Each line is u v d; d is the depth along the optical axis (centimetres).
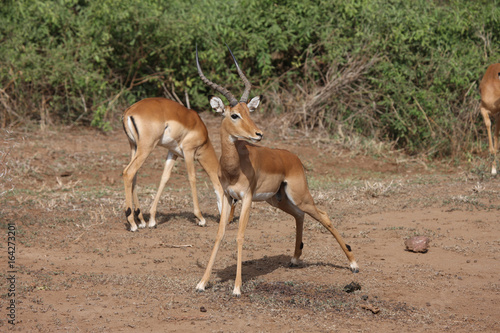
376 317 660
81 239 985
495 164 1499
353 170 1686
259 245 972
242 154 730
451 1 2044
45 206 1178
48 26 1858
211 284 766
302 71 2055
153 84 2006
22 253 888
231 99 731
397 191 1360
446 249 934
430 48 1925
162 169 1588
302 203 807
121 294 718
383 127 1950
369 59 1933
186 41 1855
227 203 752
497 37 2072
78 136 1756
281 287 750
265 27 1984
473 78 1920
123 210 1188
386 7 1933
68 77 1756
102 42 1827
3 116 1708
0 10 1831
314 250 944
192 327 621
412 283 780
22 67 1742
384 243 977
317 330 618
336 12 1958
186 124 1107
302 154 1759
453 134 1850
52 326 614
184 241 998
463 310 689
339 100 1948
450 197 1259
